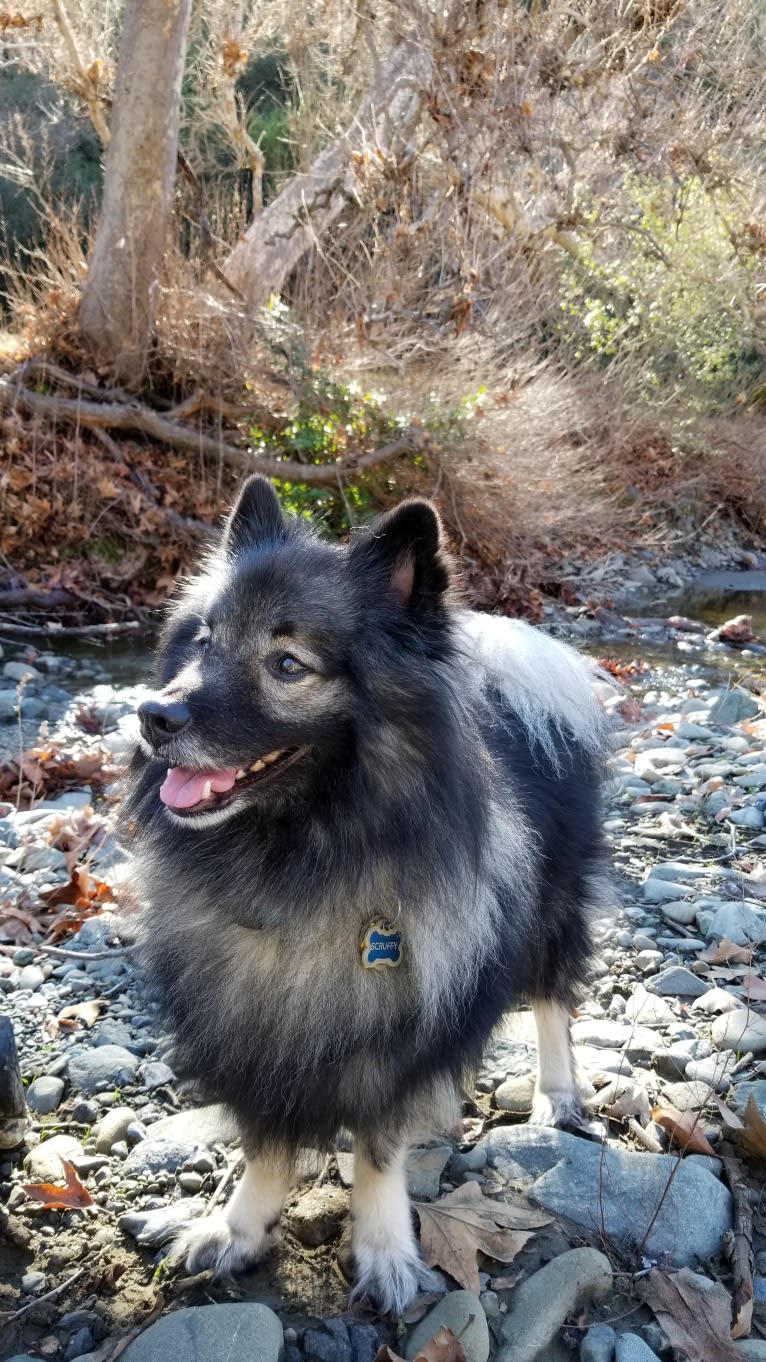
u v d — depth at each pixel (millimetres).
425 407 2574
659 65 2537
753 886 1225
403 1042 687
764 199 2984
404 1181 739
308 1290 712
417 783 675
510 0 2268
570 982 881
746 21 2930
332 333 2646
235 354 2537
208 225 2641
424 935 677
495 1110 891
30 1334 674
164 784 662
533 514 2756
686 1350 659
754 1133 802
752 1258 733
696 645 2428
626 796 1493
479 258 2564
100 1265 718
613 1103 874
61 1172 784
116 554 2479
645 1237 729
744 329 3373
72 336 2615
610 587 2918
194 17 3363
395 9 2381
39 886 1184
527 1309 683
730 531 3592
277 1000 686
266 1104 692
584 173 2605
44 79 3773
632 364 3424
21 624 2303
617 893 1068
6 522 2408
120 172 2500
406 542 700
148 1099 873
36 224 3822
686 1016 993
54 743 1601
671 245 3080
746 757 1620
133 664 2105
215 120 3227
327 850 677
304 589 684
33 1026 958
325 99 3293
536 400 2838
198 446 2549
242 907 681
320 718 673
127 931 834
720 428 3600
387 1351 645
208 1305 679
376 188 2484
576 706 890
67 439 2508
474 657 764
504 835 739
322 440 2533
